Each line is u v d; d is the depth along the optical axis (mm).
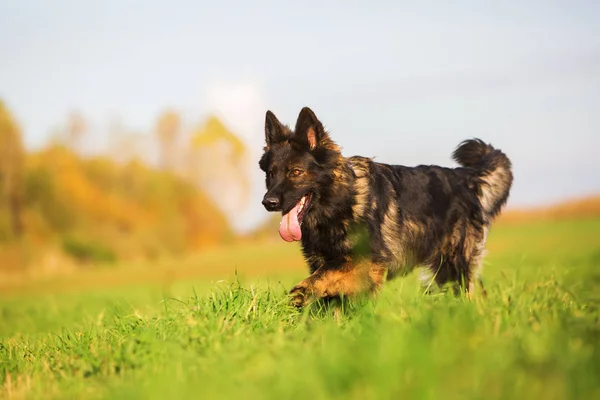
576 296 8469
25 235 72062
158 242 78625
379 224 9156
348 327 6605
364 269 8930
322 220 9086
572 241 45750
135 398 5383
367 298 8609
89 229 76625
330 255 9203
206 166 89750
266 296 8117
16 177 73000
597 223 71688
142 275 52594
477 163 11000
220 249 83375
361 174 9242
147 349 6727
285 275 30188
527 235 58281
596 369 4730
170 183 85750
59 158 78438
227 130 91938
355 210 8992
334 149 9125
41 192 74500
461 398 4512
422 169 10180
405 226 9523
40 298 32125
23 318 17922
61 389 6566
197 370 5852
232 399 5000
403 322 6102
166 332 7242
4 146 72125
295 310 7957
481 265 10562
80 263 71750
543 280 8961
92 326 9422
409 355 5062
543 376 4785
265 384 5133
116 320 8750
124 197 82125
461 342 5359
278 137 9422
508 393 4516
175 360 6156
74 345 8062
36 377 7137
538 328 5848
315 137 9062
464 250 10258
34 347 9148
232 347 6094
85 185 79188
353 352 5363
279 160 9141
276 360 5633
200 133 90562
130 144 84500
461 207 10250
